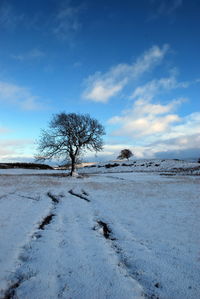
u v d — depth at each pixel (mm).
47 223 7898
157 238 6328
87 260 4801
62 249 5398
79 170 69062
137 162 67312
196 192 16859
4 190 15562
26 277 4078
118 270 4383
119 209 10523
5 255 4961
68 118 33906
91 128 34125
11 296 3539
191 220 8430
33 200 12297
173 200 13234
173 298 3475
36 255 5004
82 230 7047
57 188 18344
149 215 9297
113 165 66750
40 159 34906
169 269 4418
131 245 5781
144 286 3842
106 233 6992
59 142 33750
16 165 58000
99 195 15141
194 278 4062
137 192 16797
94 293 3582
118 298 3457
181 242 5973
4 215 8578
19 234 6406
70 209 10305
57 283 3883
